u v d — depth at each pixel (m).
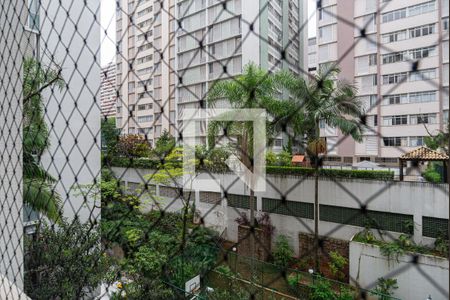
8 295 1.37
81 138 3.47
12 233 1.48
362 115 0.80
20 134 1.56
